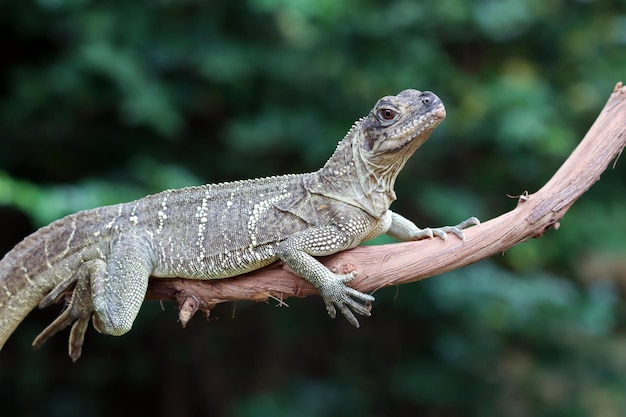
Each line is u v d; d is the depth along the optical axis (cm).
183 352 1195
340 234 518
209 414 1220
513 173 1146
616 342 1316
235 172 1089
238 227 535
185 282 551
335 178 533
